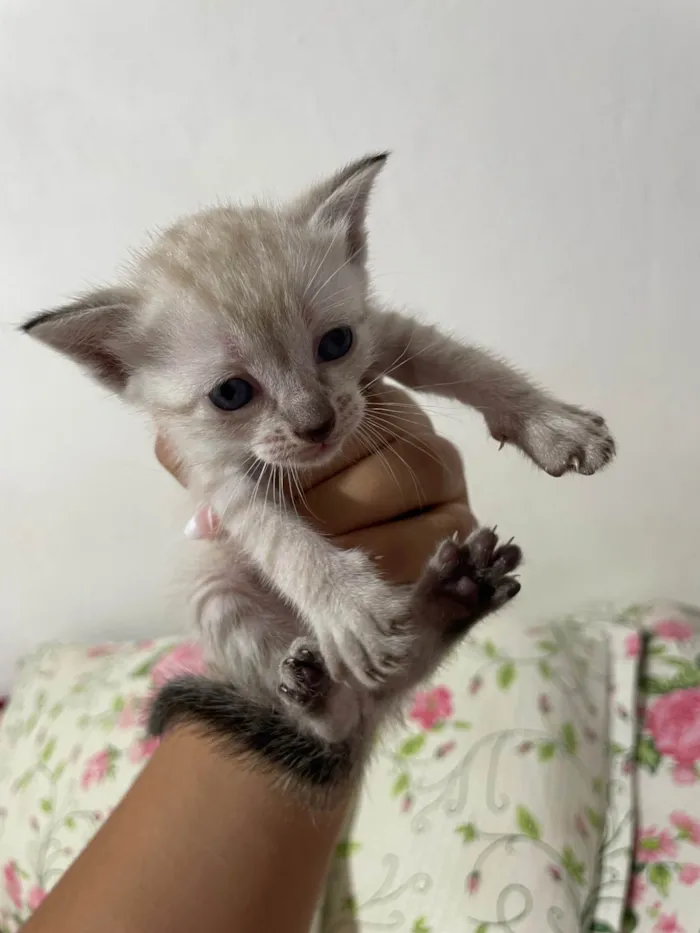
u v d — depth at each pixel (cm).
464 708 23
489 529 15
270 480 16
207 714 16
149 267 16
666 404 26
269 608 17
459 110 24
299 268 15
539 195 24
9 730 30
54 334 15
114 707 27
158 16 23
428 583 15
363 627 14
